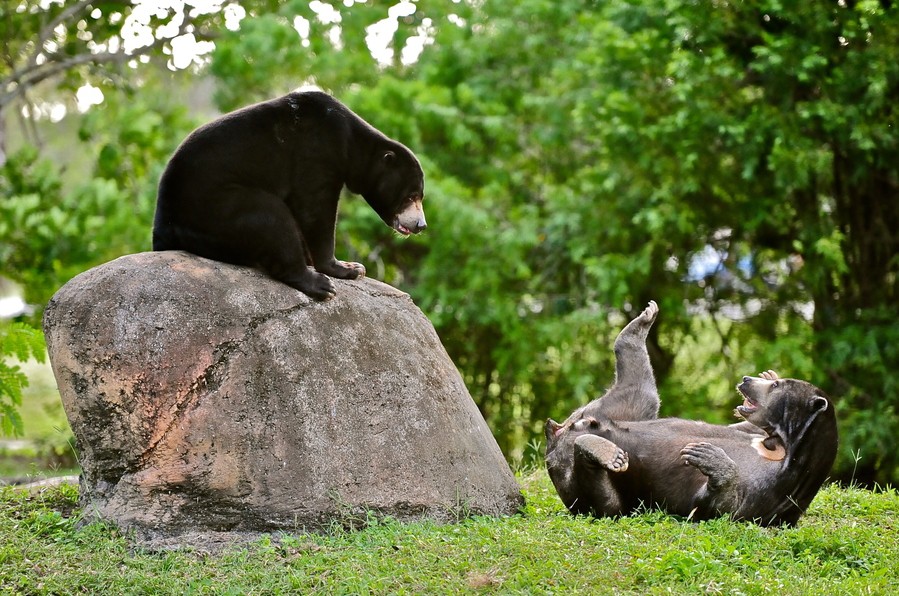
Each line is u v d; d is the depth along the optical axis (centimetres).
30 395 3014
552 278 2594
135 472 1060
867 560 1040
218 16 2872
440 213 2362
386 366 1142
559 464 1191
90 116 2828
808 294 2438
